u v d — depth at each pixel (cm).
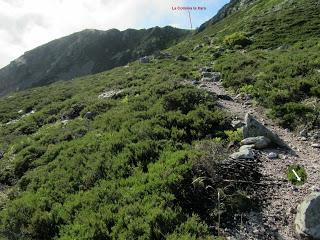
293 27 4672
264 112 1995
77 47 19400
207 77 2944
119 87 3178
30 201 1381
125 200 1210
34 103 3884
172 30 19238
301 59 2809
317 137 1641
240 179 1277
